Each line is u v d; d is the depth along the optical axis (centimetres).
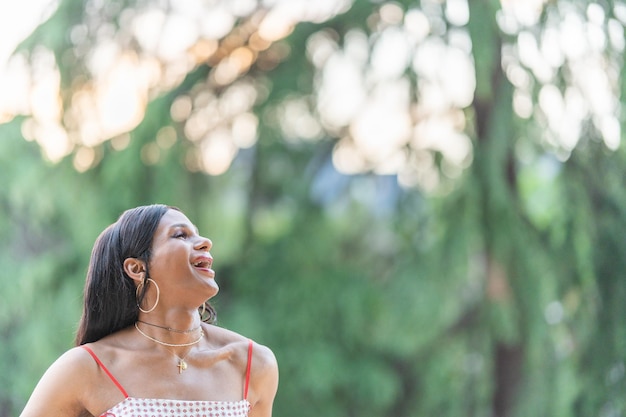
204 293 281
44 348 1177
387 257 1264
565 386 1109
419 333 1213
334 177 1253
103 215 1162
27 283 1180
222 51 1223
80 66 1176
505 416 1159
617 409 1084
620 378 1084
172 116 1186
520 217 1109
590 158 1076
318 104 1185
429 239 1167
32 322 1185
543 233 1112
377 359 1244
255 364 294
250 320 1228
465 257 1130
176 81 1222
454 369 1210
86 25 1180
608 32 1001
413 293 1180
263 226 1279
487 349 1159
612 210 1095
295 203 1255
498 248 1106
